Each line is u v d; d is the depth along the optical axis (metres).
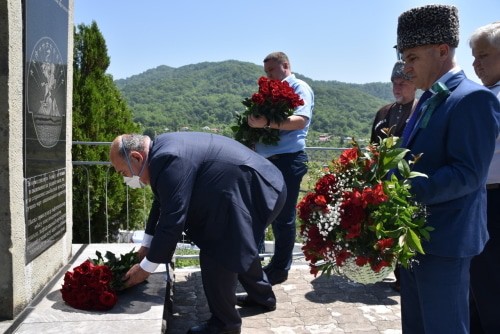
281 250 4.52
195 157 2.92
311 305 4.13
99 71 7.27
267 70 4.61
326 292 4.44
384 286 4.61
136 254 3.33
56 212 3.62
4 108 2.75
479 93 2.08
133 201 7.37
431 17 2.17
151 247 2.86
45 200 3.36
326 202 2.29
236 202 2.95
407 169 2.12
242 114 4.41
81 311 2.87
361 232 2.20
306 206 2.34
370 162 2.25
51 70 3.43
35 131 3.15
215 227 2.98
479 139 2.06
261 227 3.07
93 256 4.10
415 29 2.21
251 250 2.95
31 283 3.12
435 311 2.24
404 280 2.49
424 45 2.20
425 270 2.26
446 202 2.19
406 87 4.06
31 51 3.02
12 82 2.78
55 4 3.49
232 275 3.13
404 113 4.15
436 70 2.24
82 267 2.99
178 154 2.85
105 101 7.17
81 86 6.83
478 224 2.23
